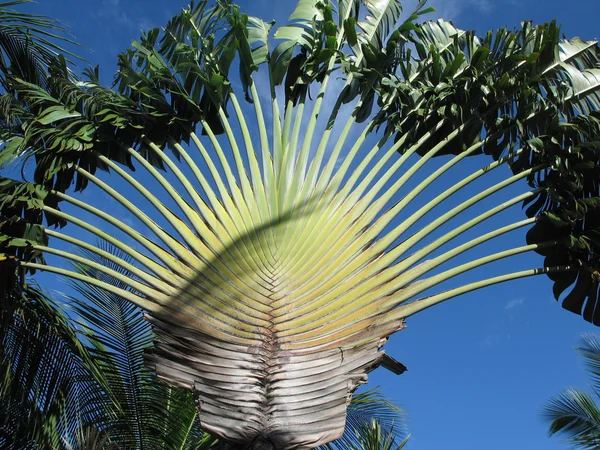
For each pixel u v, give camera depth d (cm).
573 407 811
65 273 380
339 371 333
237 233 375
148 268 365
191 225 385
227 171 421
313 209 394
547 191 445
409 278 372
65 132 465
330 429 316
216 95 488
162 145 493
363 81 505
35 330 598
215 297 350
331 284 362
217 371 330
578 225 459
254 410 319
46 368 600
